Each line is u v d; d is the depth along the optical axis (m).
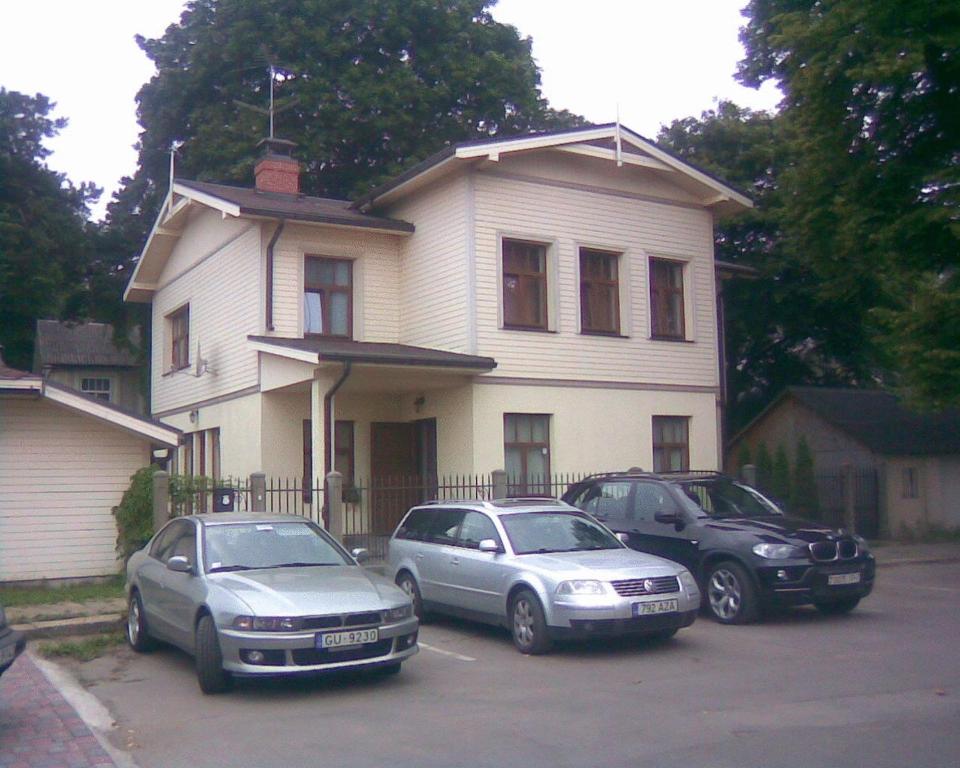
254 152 29.92
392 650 9.03
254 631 8.59
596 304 20.78
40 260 29.70
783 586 12.03
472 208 19.06
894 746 6.99
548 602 10.38
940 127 18.12
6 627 7.86
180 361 24.91
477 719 7.98
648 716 7.95
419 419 20.38
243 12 31.20
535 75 34.22
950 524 24.64
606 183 20.80
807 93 17.78
